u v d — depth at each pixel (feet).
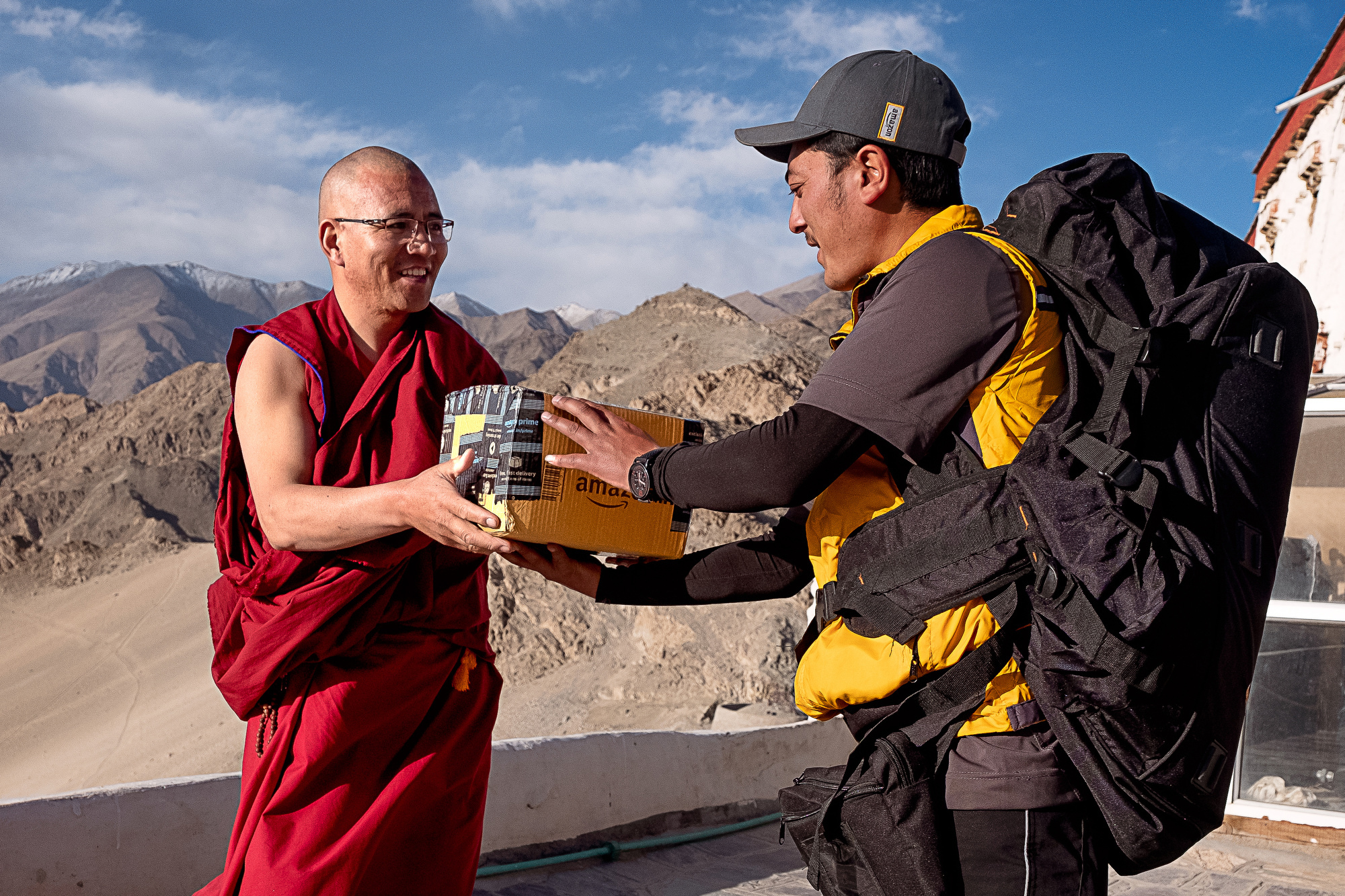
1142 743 4.58
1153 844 4.75
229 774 10.70
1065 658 4.60
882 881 5.12
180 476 260.42
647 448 5.91
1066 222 5.14
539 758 12.59
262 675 6.75
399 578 7.07
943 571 4.92
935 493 5.05
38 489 259.39
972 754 5.00
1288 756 13.42
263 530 6.88
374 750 7.11
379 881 7.23
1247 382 5.02
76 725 148.25
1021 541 4.80
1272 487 5.02
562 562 6.67
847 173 5.64
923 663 4.98
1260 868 12.49
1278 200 70.33
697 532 121.39
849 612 5.32
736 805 14.51
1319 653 13.29
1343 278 49.55
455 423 6.80
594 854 12.65
